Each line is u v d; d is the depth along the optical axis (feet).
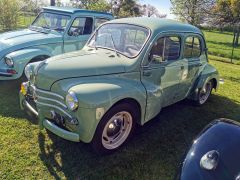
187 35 16.92
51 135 14.40
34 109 13.66
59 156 12.76
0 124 15.15
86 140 11.88
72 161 12.48
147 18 16.75
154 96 14.23
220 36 124.26
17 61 19.16
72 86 11.87
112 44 15.34
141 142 14.58
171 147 14.46
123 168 12.37
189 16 69.05
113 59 13.97
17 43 20.04
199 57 18.95
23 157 12.47
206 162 8.79
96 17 24.85
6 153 12.62
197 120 18.08
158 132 15.87
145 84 14.25
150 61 14.53
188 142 15.14
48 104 12.48
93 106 11.39
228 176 8.38
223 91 25.29
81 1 58.54
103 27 16.63
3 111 16.78
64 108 11.91
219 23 84.02
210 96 23.27
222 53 59.67
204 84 19.71
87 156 12.90
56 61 13.19
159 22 15.90
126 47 14.78
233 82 29.43
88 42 16.88
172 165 13.00
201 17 73.20
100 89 11.89
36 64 14.33
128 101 13.08
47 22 24.06
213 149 9.30
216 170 8.55
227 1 79.25
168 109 19.43
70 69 12.47
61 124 12.25
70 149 13.30
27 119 15.94
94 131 11.86
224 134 9.92
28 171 11.63
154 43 14.57
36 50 20.27
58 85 12.13
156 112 14.85
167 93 16.46
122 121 13.43
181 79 17.29
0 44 20.11
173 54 16.15
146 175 12.12
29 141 13.74
